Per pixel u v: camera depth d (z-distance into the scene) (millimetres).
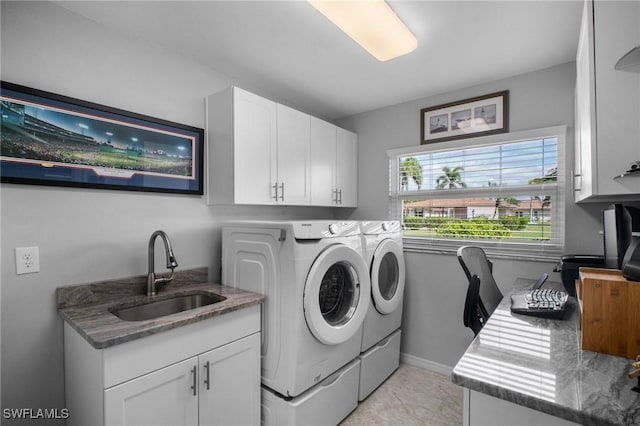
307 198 2521
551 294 1579
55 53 1535
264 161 2158
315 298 1645
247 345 1635
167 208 1967
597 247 2006
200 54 2037
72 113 1576
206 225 2172
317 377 1719
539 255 2221
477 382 827
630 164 1058
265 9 1582
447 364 2561
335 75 2314
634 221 1203
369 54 2014
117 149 1733
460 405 2109
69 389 1478
